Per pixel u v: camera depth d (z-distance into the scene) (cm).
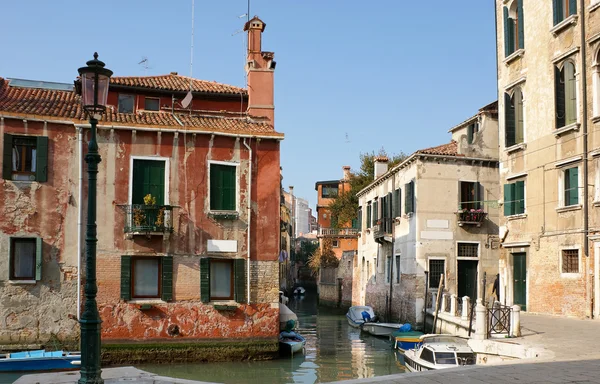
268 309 1994
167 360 1891
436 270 2798
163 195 1950
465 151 2866
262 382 1680
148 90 2423
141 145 1947
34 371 1645
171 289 1911
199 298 1933
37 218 1852
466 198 2862
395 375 907
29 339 1817
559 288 2009
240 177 2019
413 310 2794
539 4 2177
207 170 1989
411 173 2914
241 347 1955
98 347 866
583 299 1891
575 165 1952
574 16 1961
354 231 5488
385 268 3428
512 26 2364
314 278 8225
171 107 2406
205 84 2584
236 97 2519
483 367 984
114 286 1877
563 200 2023
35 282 1831
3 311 1806
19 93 2111
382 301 3450
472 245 2847
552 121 2078
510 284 2308
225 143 2017
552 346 1323
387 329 2825
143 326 1883
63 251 1866
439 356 1630
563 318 1952
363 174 5469
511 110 2352
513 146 2289
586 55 1920
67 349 1838
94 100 912
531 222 2184
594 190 1869
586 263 1880
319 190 6944
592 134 1883
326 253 5447
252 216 2020
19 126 1853
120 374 963
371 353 2339
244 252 1992
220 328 1941
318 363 2052
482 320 1612
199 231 1959
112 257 1886
